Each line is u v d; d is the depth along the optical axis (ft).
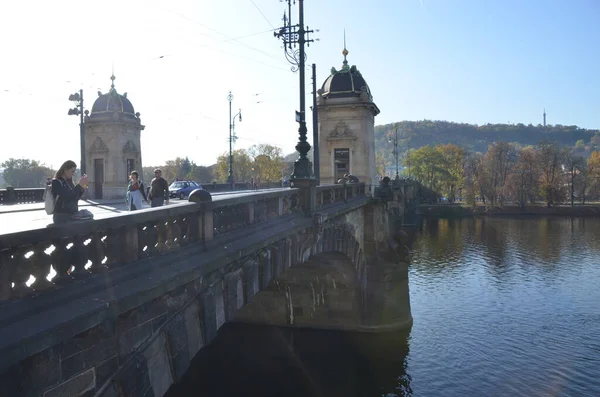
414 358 87.51
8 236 15.96
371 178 123.85
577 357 87.71
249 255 36.88
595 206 374.43
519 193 380.17
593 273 158.10
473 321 108.47
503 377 79.77
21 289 16.98
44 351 17.11
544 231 268.41
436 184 450.30
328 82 124.77
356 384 77.66
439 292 135.03
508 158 413.59
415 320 108.88
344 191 79.92
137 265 22.98
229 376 79.71
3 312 15.88
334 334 98.48
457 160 460.14
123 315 21.42
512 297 129.39
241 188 205.36
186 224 28.50
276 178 400.47
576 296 130.11
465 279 150.61
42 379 17.01
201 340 28.63
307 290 99.66
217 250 30.94
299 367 82.89
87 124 137.28
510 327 104.42
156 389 23.70
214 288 30.73
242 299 35.35
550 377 79.87
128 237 22.62
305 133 57.72
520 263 175.63
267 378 79.51
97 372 19.77
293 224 48.01
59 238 18.60
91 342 19.47
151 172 455.22
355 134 120.57
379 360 86.89
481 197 396.37
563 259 182.60
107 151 136.87
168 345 24.82
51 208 25.70
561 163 400.88
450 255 193.57
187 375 79.05
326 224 61.93
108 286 20.36
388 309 100.17
